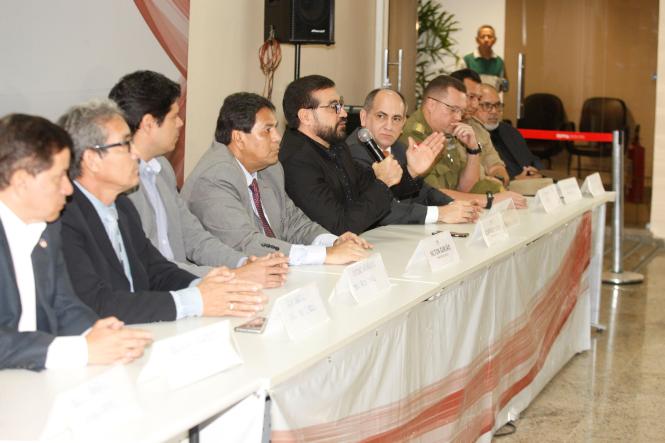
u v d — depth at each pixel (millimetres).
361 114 4180
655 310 5621
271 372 1784
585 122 8727
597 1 8570
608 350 4715
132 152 2248
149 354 1879
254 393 1742
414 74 7980
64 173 1854
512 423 3633
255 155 3168
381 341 2332
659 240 7980
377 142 4094
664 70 7945
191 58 5062
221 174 3102
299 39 5309
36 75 4070
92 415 1470
